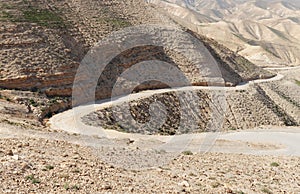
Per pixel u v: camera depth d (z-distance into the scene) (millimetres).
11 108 39281
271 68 146750
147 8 89438
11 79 47031
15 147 19234
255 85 86312
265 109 74438
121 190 14266
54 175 14781
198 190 16359
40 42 56094
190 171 20984
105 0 81562
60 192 12914
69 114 43812
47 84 49812
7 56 50781
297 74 132625
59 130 33125
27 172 14516
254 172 23094
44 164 16281
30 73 49812
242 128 61562
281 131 54562
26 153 18156
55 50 56062
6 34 54562
